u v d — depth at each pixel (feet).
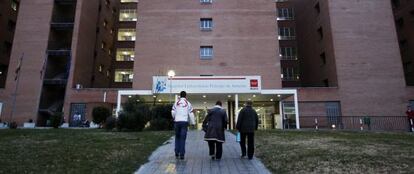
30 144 34.06
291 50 156.04
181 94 27.89
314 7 126.72
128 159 25.49
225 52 108.47
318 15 122.93
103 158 25.54
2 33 131.95
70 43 121.80
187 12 112.47
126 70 163.02
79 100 107.24
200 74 106.52
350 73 105.70
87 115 105.40
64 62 123.24
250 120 27.35
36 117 106.42
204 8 113.09
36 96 108.58
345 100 103.71
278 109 104.78
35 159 24.63
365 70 106.01
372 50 107.65
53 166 22.00
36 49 113.19
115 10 171.12
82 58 119.44
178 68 106.93
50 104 114.42
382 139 43.01
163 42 109.19
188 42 109.40
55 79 112.06
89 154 27.25
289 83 151.33
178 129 26.99
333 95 104.47
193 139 43.34
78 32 116.26
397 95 104.01
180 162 25.48
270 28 110.73
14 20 140.97
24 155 26.43
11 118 106.63
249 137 27.37
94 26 134.51
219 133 26.30
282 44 156.87
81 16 119.24
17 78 109.81
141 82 105.40
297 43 152.76
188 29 110.83
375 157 26.50
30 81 110.01
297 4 153.28
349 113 102.63
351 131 64.13
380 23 110.11
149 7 112.88
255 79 88.07
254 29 110.63
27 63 111.65
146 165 24.18
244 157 27.91
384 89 104.53
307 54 136.26
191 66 107.14
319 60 121.29
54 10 119.96
